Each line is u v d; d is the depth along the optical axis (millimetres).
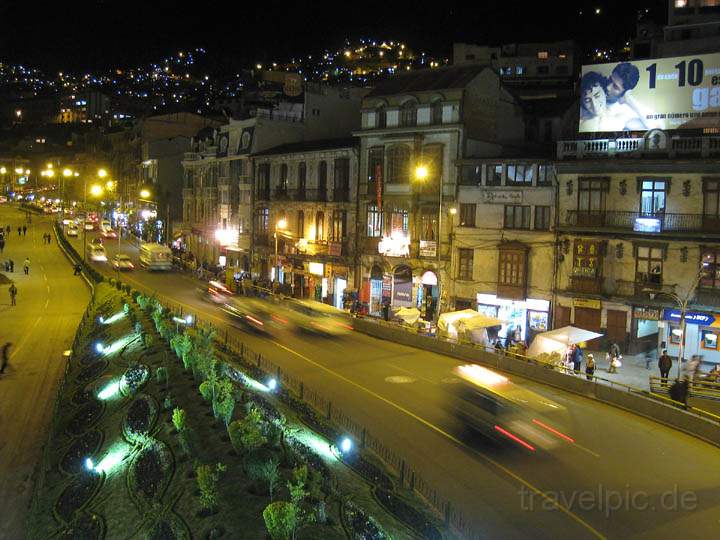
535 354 32719
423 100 47250
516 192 41688
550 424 24719
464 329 36281
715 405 26781
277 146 67938
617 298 37188
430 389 28984
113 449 23641
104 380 31891
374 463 20078
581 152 38625
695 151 35031
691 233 34719
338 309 50156
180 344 30797
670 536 16438
